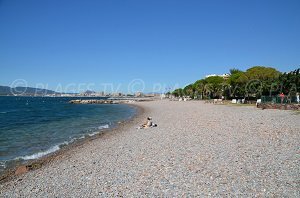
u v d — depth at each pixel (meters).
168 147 17.55
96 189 10.95
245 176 11.06
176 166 13.08
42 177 13.44
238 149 15.63
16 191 11.65
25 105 114.00
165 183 10.94
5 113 65.06
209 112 44.78
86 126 35.81
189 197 9.46
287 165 12.10
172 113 49.12
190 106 71.50
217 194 9.55
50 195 10.76
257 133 20.53
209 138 19.75
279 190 9.52
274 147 15.59
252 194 9.35
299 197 8.94
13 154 19.70
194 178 11.26
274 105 46.38
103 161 15.45
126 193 10.24
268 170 11.59
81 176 12.88
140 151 17.12
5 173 14.99
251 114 36.81
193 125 28.30
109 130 30.66
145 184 11.01
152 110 65.19
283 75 66.12
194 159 14.07
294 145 15.80
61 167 15.09
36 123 40.81
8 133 30.17
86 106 105.12
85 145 21.62
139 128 29.70
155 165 13.53
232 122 28.38
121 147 19.19
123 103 136.12
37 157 18.50
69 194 10.67
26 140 25.50
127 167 13.66
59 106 105.69
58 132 30.45
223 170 11.99
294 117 30.58
